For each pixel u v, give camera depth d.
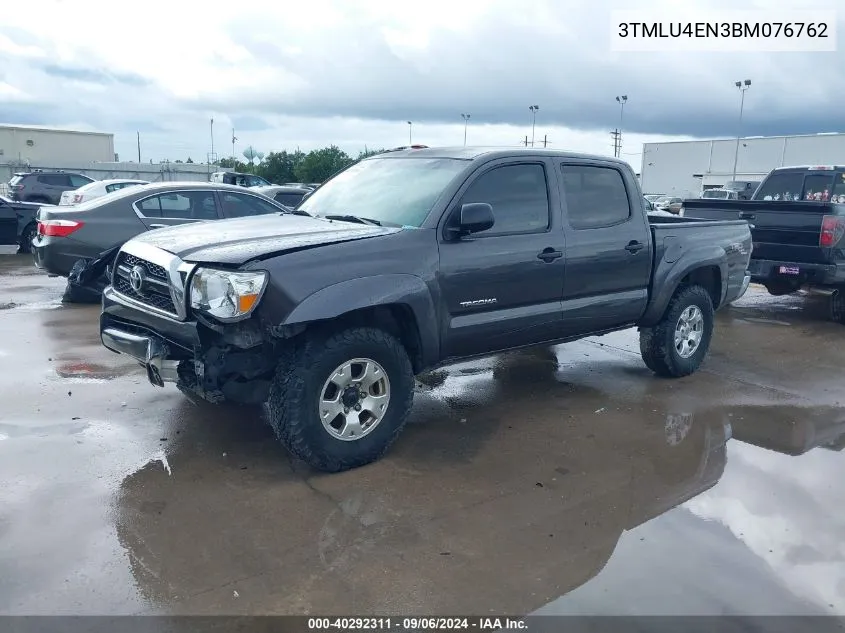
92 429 4.87
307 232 4.42
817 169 11.16
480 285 4.74
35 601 2.99
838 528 3.76
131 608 2.97
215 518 3.72
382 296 4.18
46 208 8.88
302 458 4.16
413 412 5.45
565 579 3.24
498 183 4.93
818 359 7.33
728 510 3.95
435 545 3.51
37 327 7.76
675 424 5.29
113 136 52.16
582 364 6.95
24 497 3.88
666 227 6.05
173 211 9.24
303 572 3.26
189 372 4.17
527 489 4.15
